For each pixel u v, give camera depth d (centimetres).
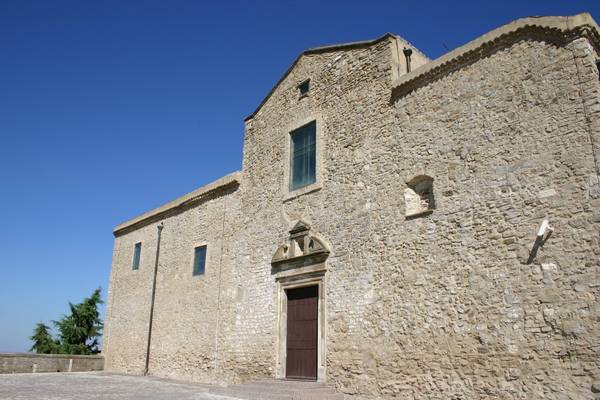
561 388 773
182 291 1858
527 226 875
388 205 1133
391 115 1190
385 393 1023
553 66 912
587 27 888
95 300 3541
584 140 839
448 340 938
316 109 1420
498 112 972
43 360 2128
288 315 1345
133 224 2350
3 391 1266
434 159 1063
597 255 781
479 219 948
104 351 2314
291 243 1373
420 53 1327
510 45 987
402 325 1027
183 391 1320
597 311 761
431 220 1031
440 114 1080
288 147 1488
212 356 1592
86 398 1139
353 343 1119
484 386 865
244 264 1556
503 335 860
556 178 859
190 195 1941
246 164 1672
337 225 1246
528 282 850
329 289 1216
